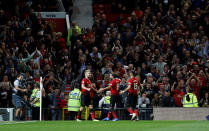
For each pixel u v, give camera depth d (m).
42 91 69.50
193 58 87.06
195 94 75.06
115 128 43.22
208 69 83.00
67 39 99.94
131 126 46.28
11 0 103.25
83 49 88.75
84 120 66.50
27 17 96.94
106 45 90.12
